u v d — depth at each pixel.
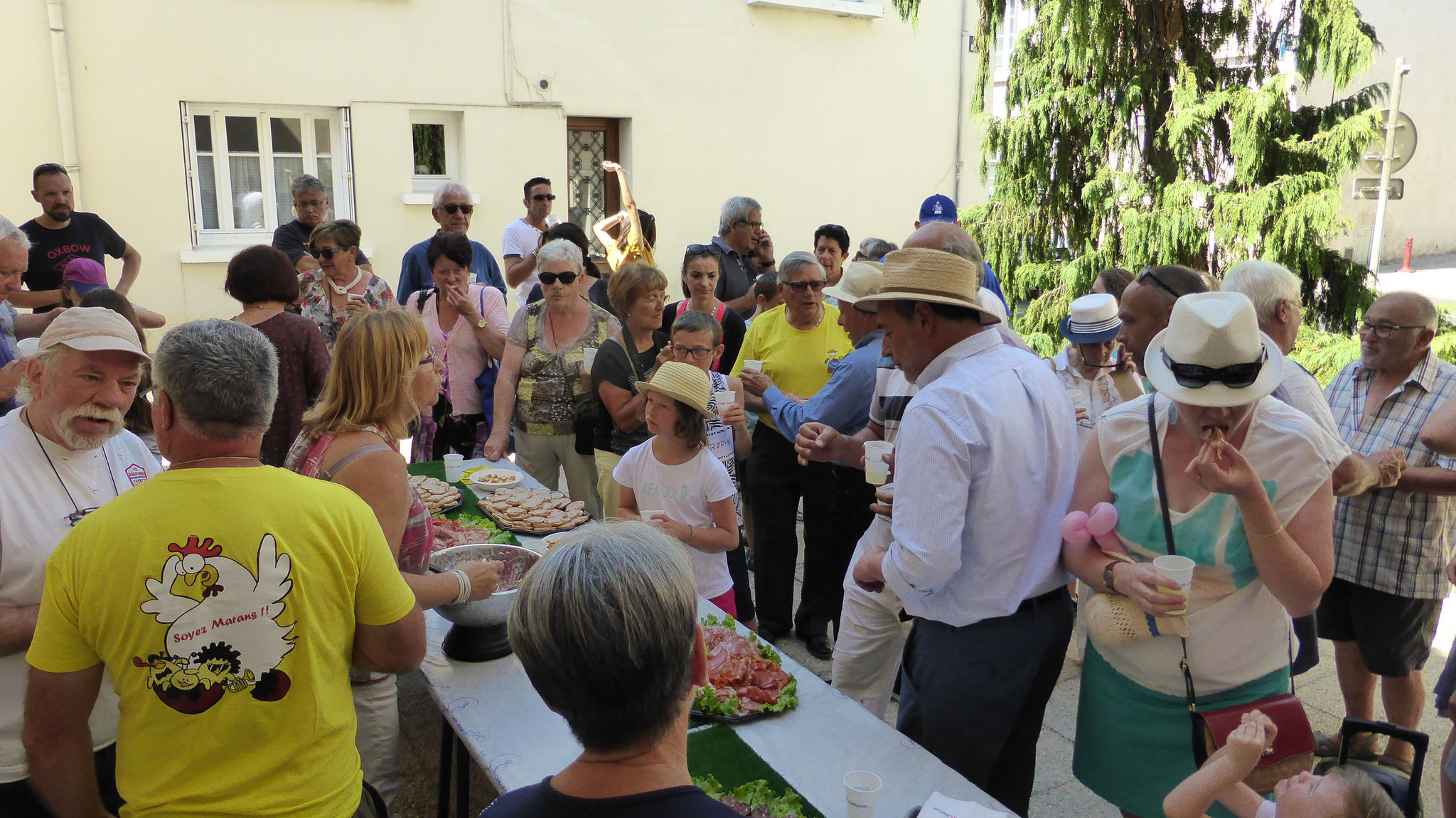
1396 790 1.67
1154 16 6.43
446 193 6.29
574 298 4.34
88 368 2.00
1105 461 2.22
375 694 2.58
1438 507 2.99
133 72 7.64
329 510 1.72
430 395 2.44
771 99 10.53
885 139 11.34
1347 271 6.32
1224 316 1.87
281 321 3.62
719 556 3.23
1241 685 2.10
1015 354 2.29
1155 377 2.03
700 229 10.42
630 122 9.84
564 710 1.16
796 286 4.14
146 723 1.63
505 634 2.58
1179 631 2.02
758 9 10.27
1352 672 3.30
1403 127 8.59
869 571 2.40
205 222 8.26
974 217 7.42
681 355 3.77
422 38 8.66
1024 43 7.12
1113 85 6.56
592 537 1.22
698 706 2.25
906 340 2.30
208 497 1.62
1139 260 6.47
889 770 2.06
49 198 5.92
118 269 7.85
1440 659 4.01
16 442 2.05
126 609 1.58
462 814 2.66
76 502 2.10
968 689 2.22
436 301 5.00
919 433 2.13
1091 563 2.14
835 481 3.97
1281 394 2.38
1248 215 6.08
